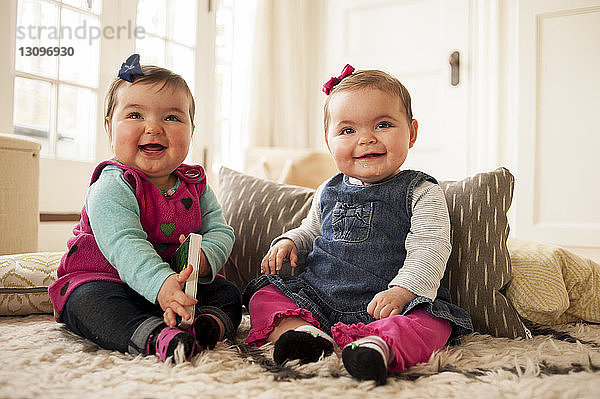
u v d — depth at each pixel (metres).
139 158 1.10
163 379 0.75
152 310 0.99
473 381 0.77
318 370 0.81
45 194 2.11
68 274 1.03
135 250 0.96
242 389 0.72
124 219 1.01
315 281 1.08
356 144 1.09
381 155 1.09
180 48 2.68
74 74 2.22
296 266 1.24
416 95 3.01
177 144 1.12
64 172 2.17
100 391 0.70
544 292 1.19
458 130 2.87
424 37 2.99
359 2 3.17
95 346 0.94
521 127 2.62
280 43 3.18
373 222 1.08
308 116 3.31
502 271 1.14
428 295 0.96
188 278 0.91
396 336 0.84
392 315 0.91
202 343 0.90
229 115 2.99
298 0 3.23
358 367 0.76
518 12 2.63
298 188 1.44
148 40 2.51
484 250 1.15
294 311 0.95
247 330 1.15
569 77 2.54
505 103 2.76
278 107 3.18
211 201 1.23
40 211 2.08
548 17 2.58
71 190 2.20
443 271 1.01
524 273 1.20
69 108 2.22
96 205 1.04
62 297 1.00
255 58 3.07
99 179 1.10
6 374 0.75
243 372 0.79
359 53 3.18
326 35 3.29
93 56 2.28
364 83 1.11
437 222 1.05
